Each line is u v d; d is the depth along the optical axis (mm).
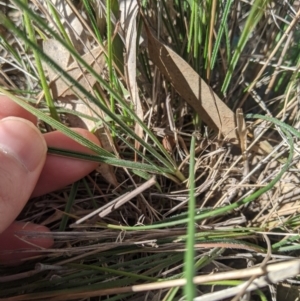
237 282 67
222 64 93
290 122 95
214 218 89
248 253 82
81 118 86
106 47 78
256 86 98
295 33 95
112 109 80
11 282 77
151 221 86
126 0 73
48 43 80
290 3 91
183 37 88
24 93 95
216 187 88
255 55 94
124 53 83
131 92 79
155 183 85
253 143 87
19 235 81
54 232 77
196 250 81
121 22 75
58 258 81
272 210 85
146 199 90
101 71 78
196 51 81
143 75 90
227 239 77
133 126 86
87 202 90
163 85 91
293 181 88
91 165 84
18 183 73
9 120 75
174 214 91
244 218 85
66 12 79
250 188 91
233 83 97
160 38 82
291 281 80
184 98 84
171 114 86
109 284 70
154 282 69
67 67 80
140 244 80
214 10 74
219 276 57
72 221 87
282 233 79
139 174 81
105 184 91
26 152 73
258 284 54
